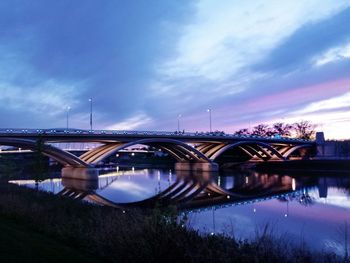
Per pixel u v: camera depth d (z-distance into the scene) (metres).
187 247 12.12
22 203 26.28
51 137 77.56
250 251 13.67
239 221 33.53
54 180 89.19
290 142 144.12
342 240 25.41
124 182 89.19
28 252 10.30
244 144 130.25
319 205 46.72
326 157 144.12
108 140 88.44
